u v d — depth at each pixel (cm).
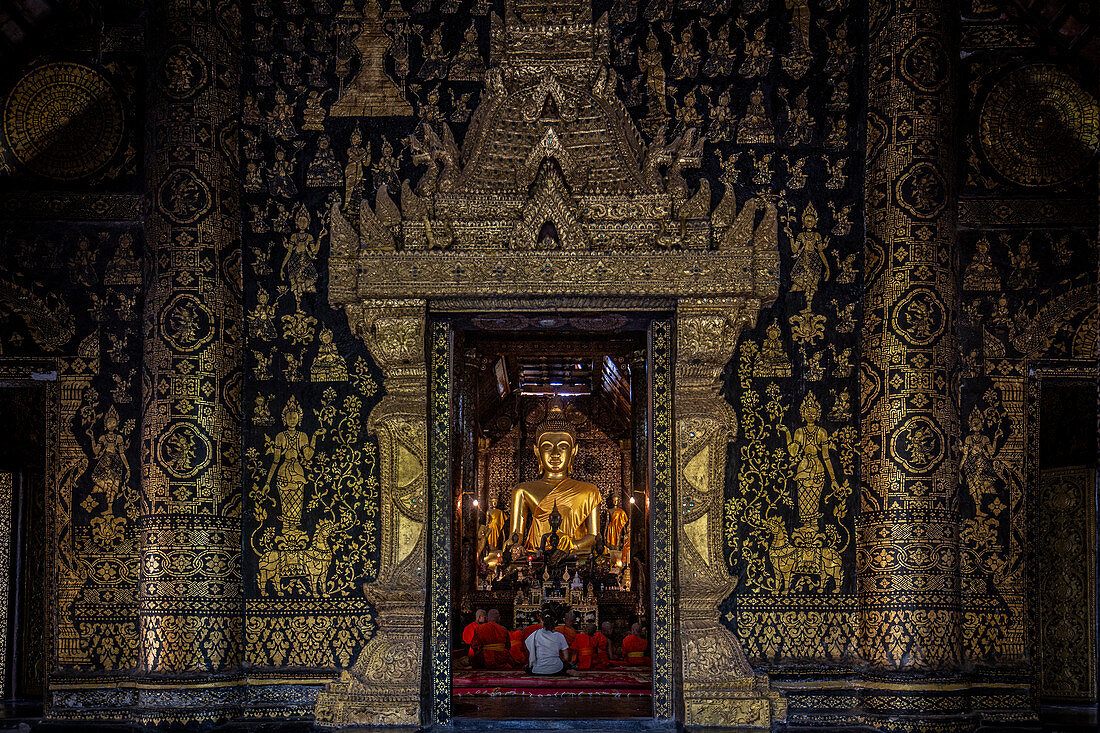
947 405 838
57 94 894
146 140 891
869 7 893
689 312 857
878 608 823
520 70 887
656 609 869
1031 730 818
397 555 850
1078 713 973
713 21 905
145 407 847
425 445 860
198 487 827
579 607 1347
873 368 857
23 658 1113
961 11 896
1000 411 868
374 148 896
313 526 870
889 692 804
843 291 888
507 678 1113
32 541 1127
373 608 860
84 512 864
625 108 888
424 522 854
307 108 899
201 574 818
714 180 893
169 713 793
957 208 880
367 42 905
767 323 888
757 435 877
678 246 859
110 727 830
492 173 874
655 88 898
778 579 862
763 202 891
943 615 811
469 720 849
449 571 870
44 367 877
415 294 854
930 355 838
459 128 897
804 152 896
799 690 846
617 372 1403
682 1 906
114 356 879
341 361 886
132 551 860
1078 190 882
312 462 876
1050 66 888
